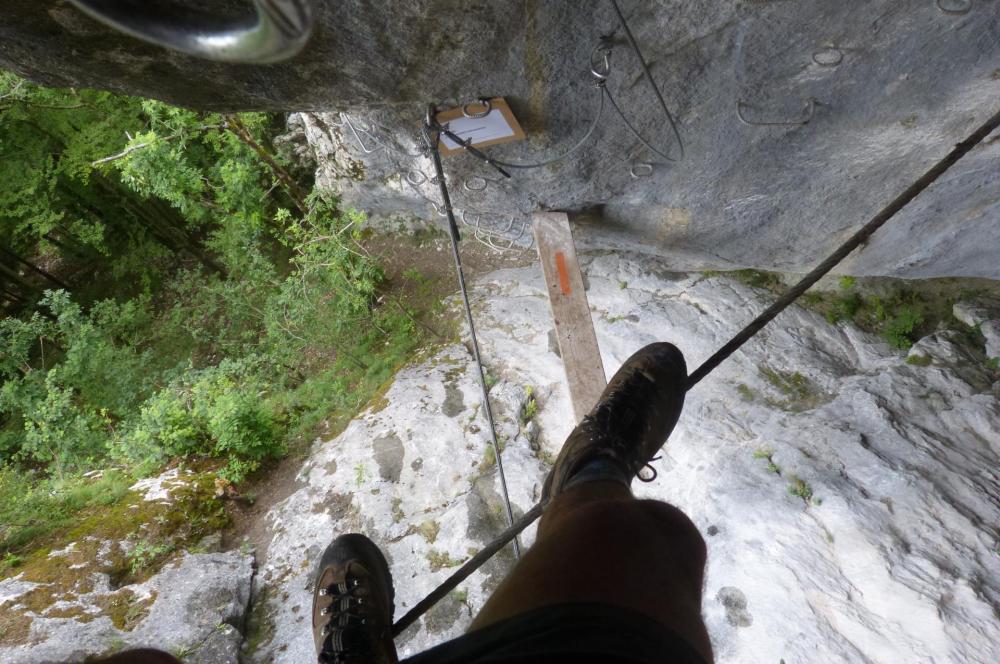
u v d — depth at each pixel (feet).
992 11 11.15
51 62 9.90
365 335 33.06
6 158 36.52
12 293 46.21
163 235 44.83
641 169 16.47
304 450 28.76
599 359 18.06
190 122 30.68
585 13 11.50
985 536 17.26
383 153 19.38
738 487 20.08
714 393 23.67
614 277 28.48
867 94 13.21
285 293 31.99
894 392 21.86
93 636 20.61
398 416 26.91
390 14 10.53
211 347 38.27
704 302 26.63
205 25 2.44
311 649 20.92
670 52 12.51
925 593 16.22
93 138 35.53
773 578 17.74
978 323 23.53
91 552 23.84
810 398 22.82
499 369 27.89
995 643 15.17
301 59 11.03
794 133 14.58
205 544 24.97
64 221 43.91
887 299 25.52
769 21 11.85
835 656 16.03
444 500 23.89
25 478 31.07
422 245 35.78
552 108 13.74
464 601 20.88
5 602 21.63
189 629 21.12
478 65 12.14
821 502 18.85
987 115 13.12
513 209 19.13
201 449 28.81
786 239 19.42
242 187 32.68
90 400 34.50
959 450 19.76
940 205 16.69
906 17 11.53
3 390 32.63
